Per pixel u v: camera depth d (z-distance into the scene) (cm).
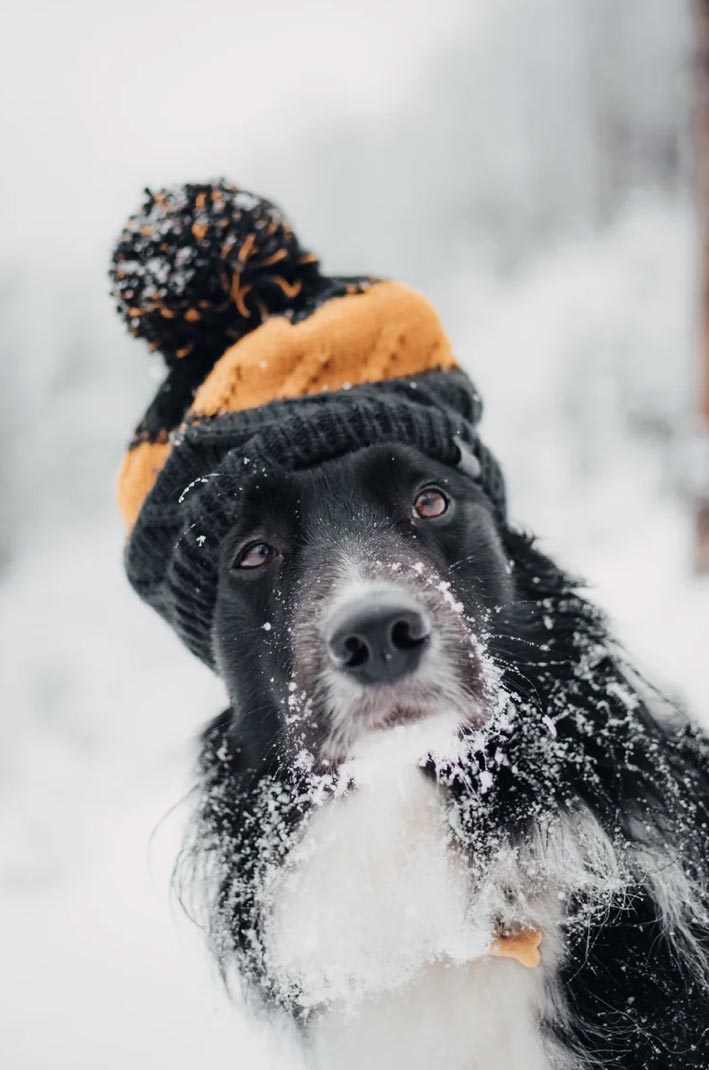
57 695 243
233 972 69
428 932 62
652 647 117
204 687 215
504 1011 61
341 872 63
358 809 62
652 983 61
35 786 177
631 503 258
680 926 62
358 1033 63
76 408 491
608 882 61
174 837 119
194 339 70
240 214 69
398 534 62
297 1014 66
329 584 60
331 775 60
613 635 68
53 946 103
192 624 67
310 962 63
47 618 331
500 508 70
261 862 65
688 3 143
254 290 69
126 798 153
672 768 64
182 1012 90
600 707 64
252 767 66
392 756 60
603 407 321
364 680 58
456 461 66
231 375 65
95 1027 90
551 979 61
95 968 98
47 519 481
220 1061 84
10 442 489
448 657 59
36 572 427
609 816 62
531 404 345
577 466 307
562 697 63
